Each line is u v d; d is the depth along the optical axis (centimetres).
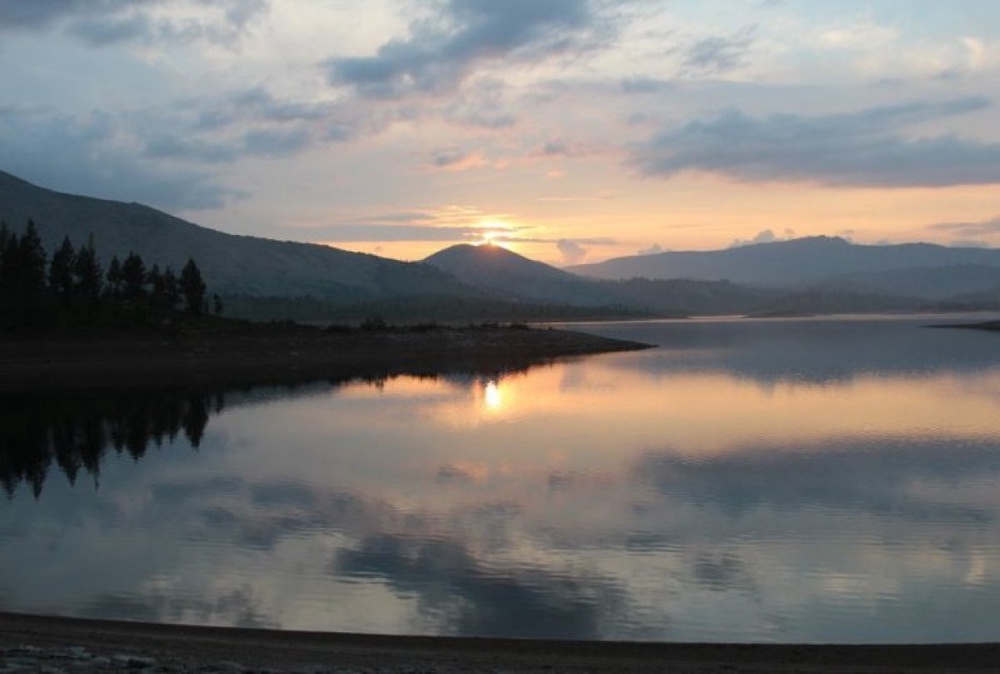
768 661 1584
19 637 1625
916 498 2950
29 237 11088
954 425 4656
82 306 10419
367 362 10406
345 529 2619
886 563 2245
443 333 12606
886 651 1645
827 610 1920
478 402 6191
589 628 1822
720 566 2225
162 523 2722
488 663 1527
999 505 2839
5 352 8675
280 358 10069
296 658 1527
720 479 3303
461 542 2469
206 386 7556
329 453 4031
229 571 2222
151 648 1564
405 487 3225
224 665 1386
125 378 8250
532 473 3475
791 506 2852
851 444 4084
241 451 4116
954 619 1861
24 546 2467
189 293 12012
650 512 2791
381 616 1900
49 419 5344
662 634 1786
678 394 6531
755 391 6638
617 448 4075
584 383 7594
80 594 2055
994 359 9906
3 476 3519
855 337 16812
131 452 4100
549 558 2303
